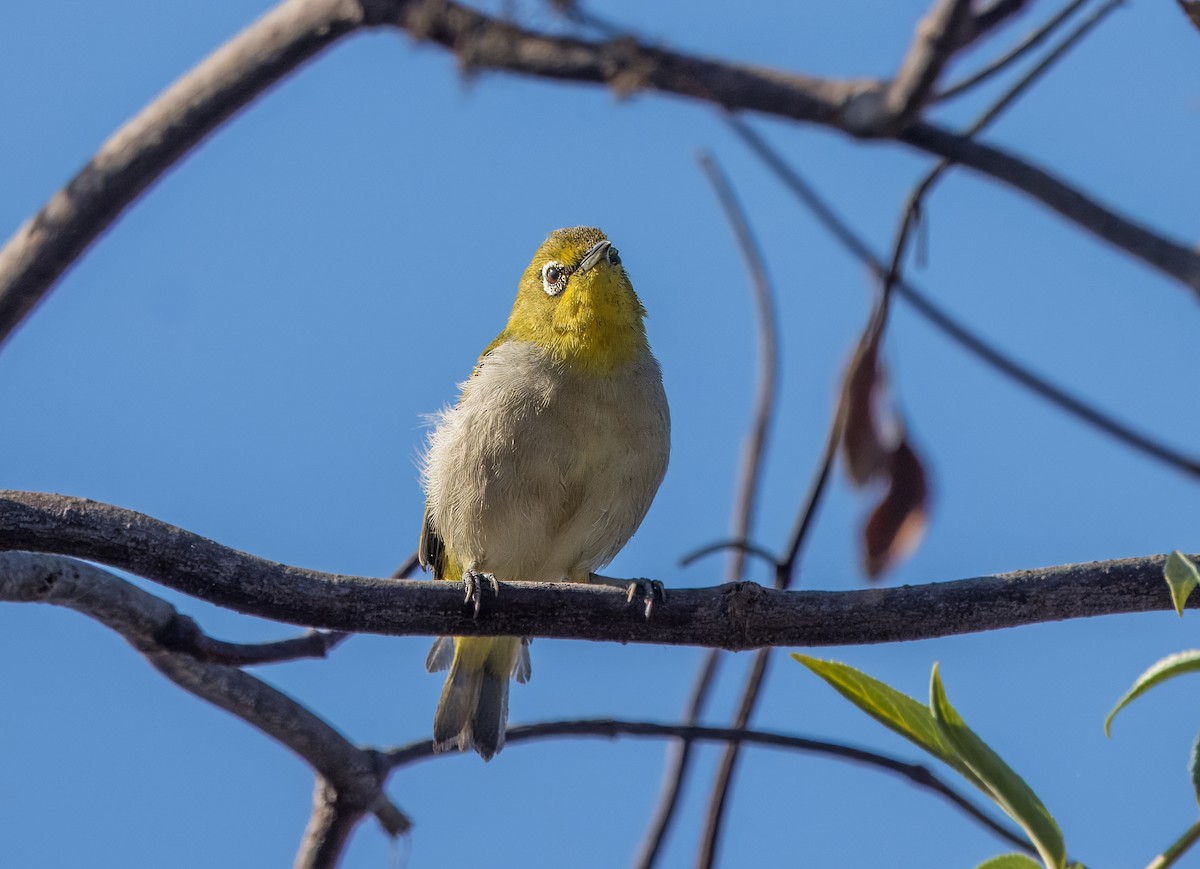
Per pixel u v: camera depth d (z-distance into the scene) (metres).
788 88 10.01
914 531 11.44
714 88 10.10
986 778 6.97
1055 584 9.09
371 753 10.64
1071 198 10.12
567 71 10.32
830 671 7.45
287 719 10.24
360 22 10.72
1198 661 6.59
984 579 9.23
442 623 9.52
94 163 10.98
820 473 11.15
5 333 11.05
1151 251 9.93
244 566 9.09
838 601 9.38
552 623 9.62
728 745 10.86
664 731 10.80
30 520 8.71
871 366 11.46
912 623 9.27
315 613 9.23
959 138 10.32
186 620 9.66
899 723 7.38
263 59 10.82
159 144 10.91
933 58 9.29
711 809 10.77
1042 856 6.86
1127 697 6.64
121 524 8.85
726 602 9.52
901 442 11.48
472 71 10.44
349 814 10.55
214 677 10.01
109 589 9.30
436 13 10.47
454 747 12.97
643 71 10.17
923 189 11.12
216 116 10.97
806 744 10.67
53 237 10.94
